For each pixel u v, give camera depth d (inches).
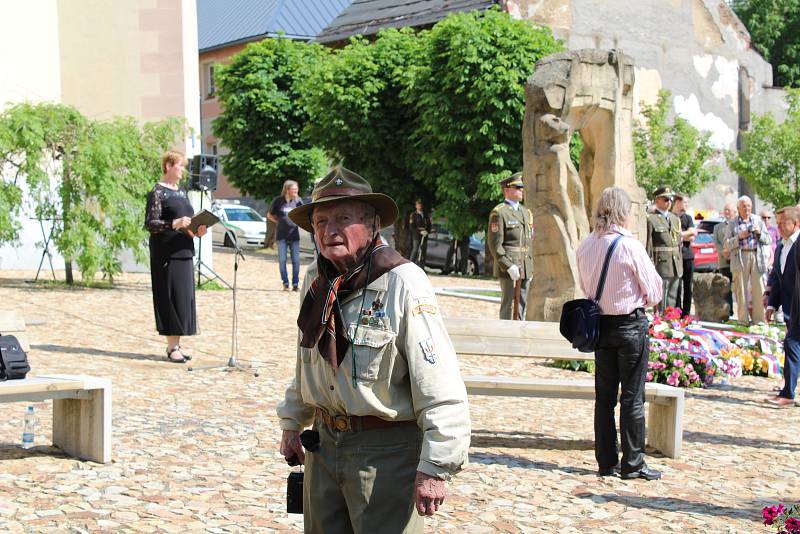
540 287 434.6
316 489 127.3
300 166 1278.3
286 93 1300.4
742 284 608.7
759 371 441.7
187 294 362.3
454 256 1039.0
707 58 1366.9
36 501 190.1
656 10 1315.2
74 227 610.9
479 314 593.9
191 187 717.9
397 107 1078.4
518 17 1220.5
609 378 241.4
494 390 267.0
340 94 1071.0
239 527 183.2
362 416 122.1
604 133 469.1
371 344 119.6
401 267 122.6
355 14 1512.1
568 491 226.4
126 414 272.1
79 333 427.5
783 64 1914.4
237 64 1311.5
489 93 946.7
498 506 210.5
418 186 1096.8
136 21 760.3
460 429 118.3
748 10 1951.3
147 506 192.1
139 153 662.5
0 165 609.3
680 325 410.0
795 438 304.2
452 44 962.7
